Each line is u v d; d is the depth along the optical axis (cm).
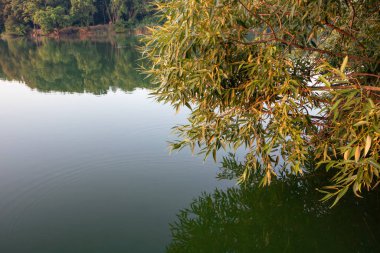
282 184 762
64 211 673
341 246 565
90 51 3784
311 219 646
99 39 5231
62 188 759
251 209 698
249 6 436
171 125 1147
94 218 652
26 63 3106
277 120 420
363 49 485
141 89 1814
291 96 428
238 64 446
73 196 728
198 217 675
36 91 1850
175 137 1034
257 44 443
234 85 459
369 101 288
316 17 424
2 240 584
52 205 694
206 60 424
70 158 906
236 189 757
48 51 3984
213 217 679
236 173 820
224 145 483
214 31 402
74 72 2514
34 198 718
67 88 1927
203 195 736
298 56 517
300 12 422
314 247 576
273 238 616
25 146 998
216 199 726
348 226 604
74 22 6228
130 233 608
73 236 598
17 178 800
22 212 669
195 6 383
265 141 485
